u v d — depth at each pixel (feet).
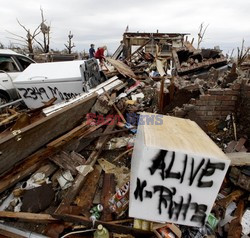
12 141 7.32
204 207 5.97
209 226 7.06
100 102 13.75
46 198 8.13
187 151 5.36
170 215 6.18
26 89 16.34
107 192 8.64
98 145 11.51
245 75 16.70
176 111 11.65
